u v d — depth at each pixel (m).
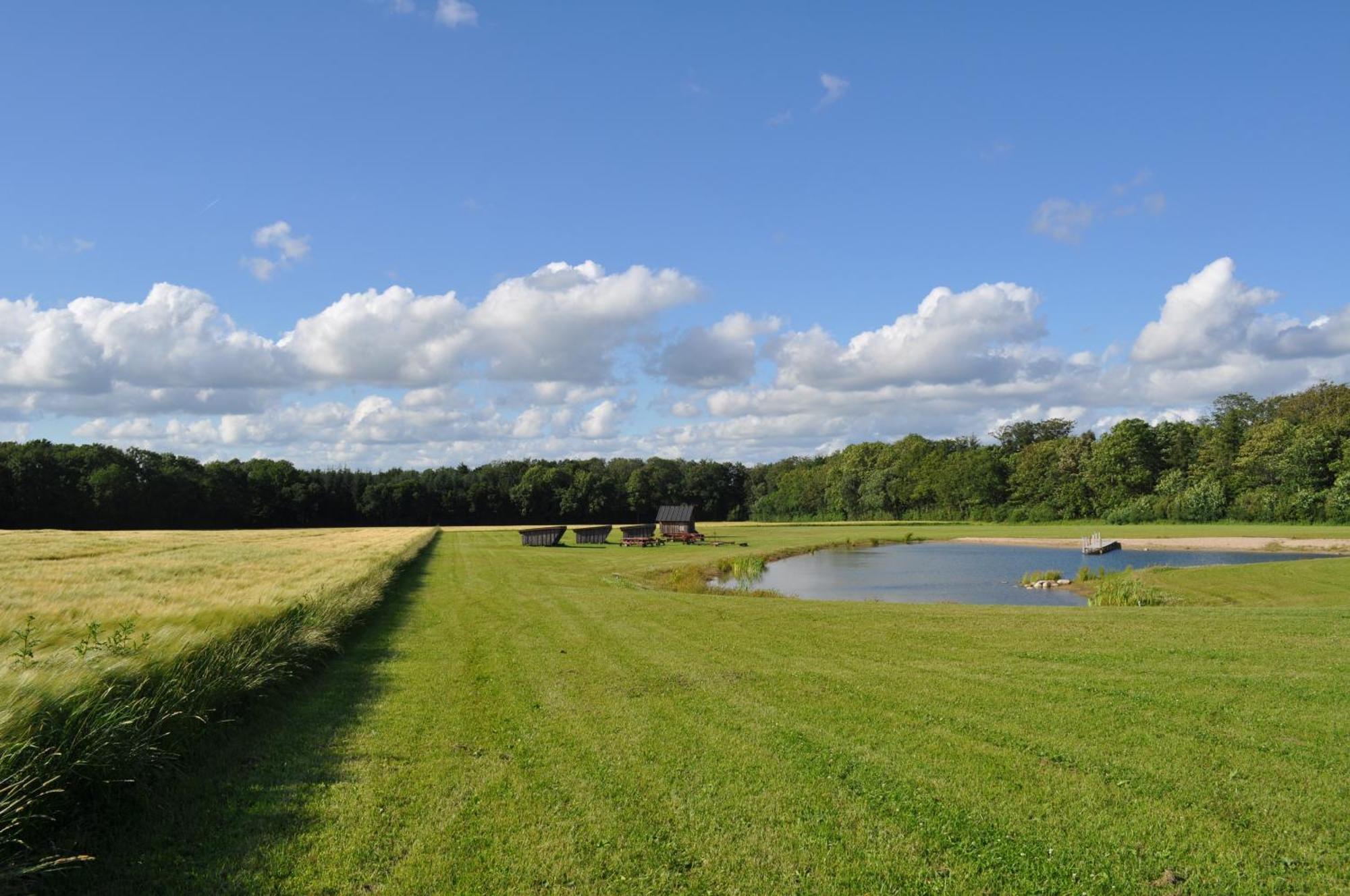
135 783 6.23
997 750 7.30
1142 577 28.08
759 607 18.16
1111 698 8.98
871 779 6.64
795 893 4.84
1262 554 44.62
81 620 9.55
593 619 16.53
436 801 6.30
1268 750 7.10
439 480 130.38
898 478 108.94
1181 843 5.36
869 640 13.30
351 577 18.75
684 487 126.06
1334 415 74.50
